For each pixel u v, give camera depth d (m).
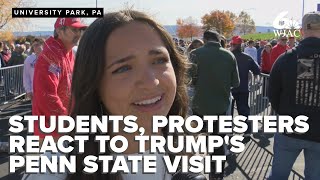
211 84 4.63
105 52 1.04
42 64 3.02
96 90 1.09
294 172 5.04
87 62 1.05
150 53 1.05
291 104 3.27
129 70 1.04
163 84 1.07
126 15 1.07
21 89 11.23
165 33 1.16
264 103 6.94
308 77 3.18
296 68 3.22
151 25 1.09
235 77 4.74
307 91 3.18
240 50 6.78
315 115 3.20
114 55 1.03
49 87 2.99
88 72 1.05
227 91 4.70
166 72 1.08
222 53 4.67
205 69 4.60
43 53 3.06
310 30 3.20
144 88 1.03
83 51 1.07
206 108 4.66
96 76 1.05
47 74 2.99
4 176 4.90
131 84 1.02
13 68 10.73
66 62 3.19
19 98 11.23
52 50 3.06
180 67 1.33
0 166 5.27
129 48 1.03
